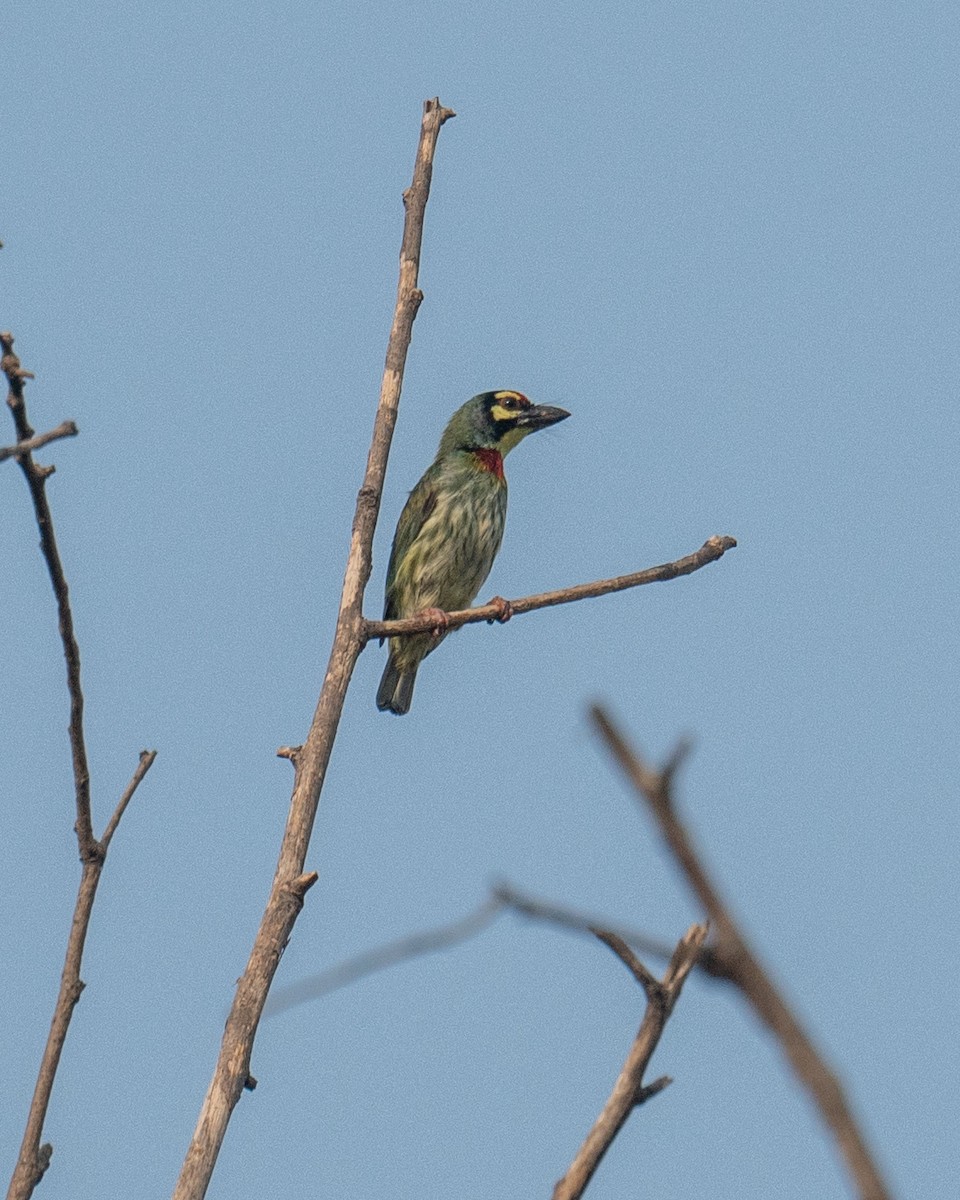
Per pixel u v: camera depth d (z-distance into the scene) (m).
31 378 8.34
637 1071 5.45
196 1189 8.25
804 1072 3.12
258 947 9.23
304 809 10.19
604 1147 5.41
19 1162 7.97
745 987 3.18
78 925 8.55
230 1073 8.66
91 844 8.73
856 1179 3.04
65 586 8.61
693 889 3.16
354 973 4.75
